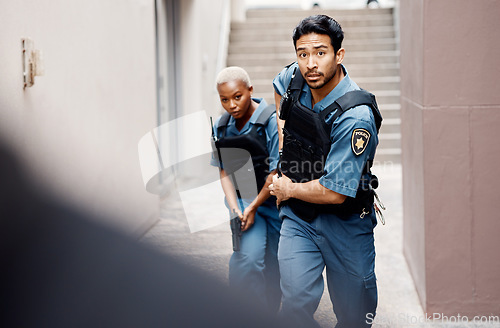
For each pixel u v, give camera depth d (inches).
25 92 114.0
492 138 122.5
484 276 125.2
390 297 140.9
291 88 92.8
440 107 123.0
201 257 27.2
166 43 290.4
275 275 111.0
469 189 124.1
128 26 193.5
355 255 92.3
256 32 424.5
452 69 121.7
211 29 342.0
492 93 121.6
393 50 397.1
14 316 28.4
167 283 24.4
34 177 24.1
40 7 122.7
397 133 341.4
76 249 24.7
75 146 142.6
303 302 91.2
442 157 124.0
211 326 23.5
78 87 145.7
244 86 104.0
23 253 80.3
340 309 95.9
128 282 23.9
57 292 24.8
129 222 27.1
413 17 144.3
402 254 178.1
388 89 368.8
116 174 176.6
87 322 23.1
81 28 148.8
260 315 25.2
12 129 24.1
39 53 117.0
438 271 126.0
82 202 25.4
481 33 120.3
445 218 125.1
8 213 85.7
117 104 179.6
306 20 84.2
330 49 84.0
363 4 590.2
